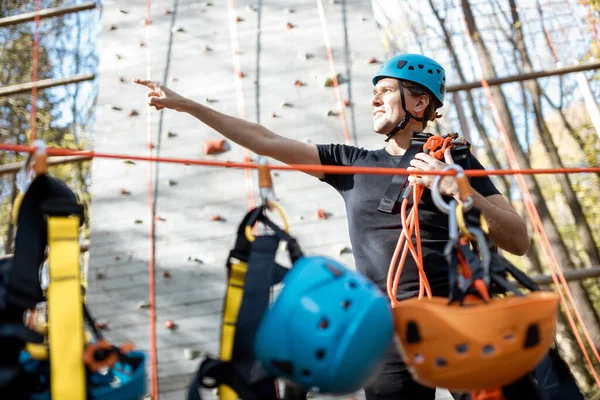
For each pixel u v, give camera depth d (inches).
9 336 48.1
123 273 169.3
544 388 61.9
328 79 185.6
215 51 197.6
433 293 84.4
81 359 46.8
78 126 331.3
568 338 450.0
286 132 182.1
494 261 56.7
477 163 90.0
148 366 157.5
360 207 90.6
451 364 50.2
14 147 54.9
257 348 49.6
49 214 51.9
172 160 61.6
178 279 167.2
